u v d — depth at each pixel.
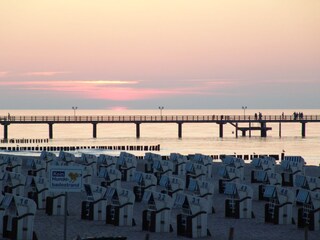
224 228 66.06
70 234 62.12
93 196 68.81
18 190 78.06
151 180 81.19
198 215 61.53
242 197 71.25
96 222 68.00
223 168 91.06
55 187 49.47
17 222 58.56
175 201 64.12
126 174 101.50
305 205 66.19
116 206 66.62
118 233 62.69
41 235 61.62
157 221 63.47
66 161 108.88
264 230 65.12
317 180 78.88
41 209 74.81
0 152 168.50
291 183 96.50
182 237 61.47
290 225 67.50
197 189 74.62
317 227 65.06
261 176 88.81
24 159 118.00
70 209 74.88
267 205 68.81
